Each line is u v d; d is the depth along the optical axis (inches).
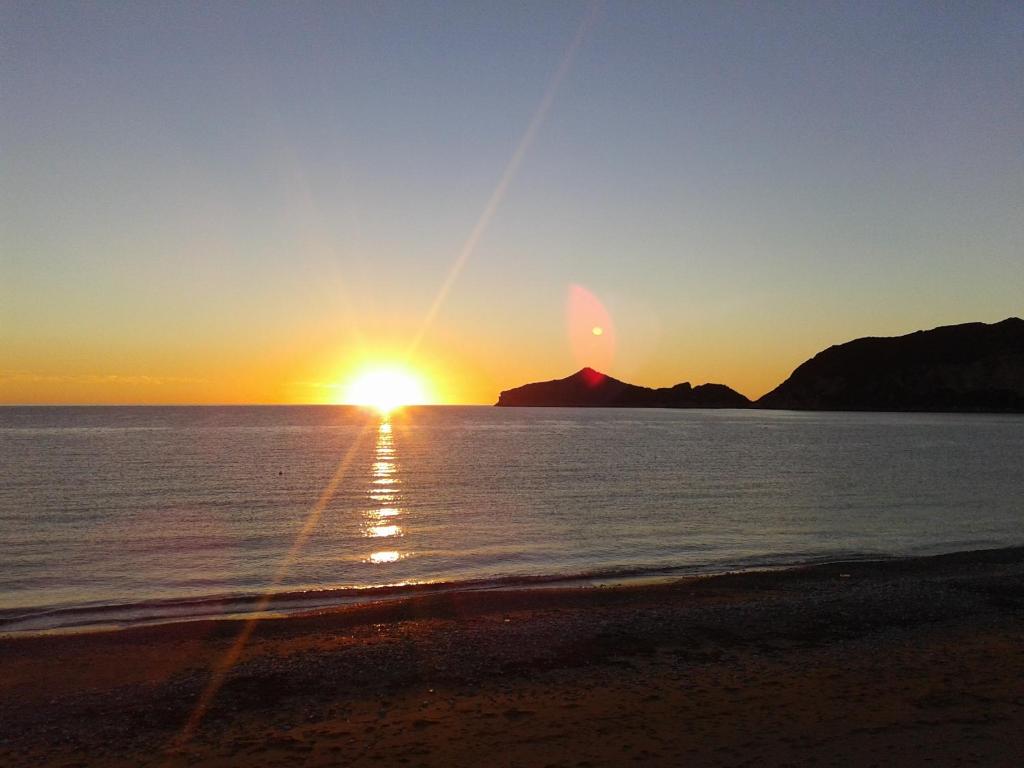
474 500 1587.1
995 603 703.7
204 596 796.6
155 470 2198.6
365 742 399.2
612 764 359.3
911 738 377.4
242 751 392.8
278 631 637.3
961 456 2822.3
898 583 796.0
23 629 671.1
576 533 1192.8
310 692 486.0
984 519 1337.4
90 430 4662.9
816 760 354.3
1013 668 500.4
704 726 405.7
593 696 463.8
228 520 1317.7
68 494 1648.6
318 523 1289.4
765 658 541.3
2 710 460.8
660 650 566.9
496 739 397.4
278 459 2642.7
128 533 1181.1
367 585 844.6
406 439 4042.8
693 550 1061.8
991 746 364.2
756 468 2337.6
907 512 1414.9
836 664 520.7
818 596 740.0
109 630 647.1
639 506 1493.6
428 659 550.6
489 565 962.1
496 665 535.2
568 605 725.9
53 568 934.4
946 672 493.4
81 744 409.1
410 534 1184.8
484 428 5565.9
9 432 4355.3
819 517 1353.3
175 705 466.3
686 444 3587.6
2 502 1521.9
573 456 2849.4
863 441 3811.5
